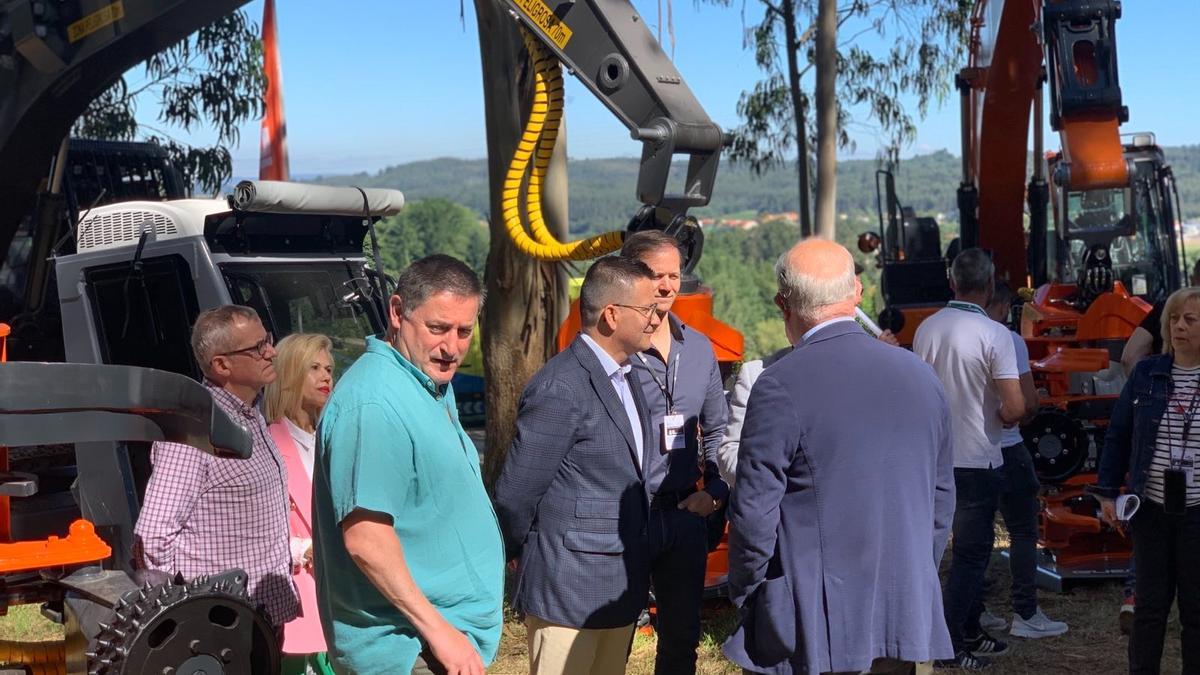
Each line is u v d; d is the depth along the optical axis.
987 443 5.22
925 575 3.31
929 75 19.81
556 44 4.91
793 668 3.24
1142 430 4.44
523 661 5.66
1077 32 7.65
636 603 3.89
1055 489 6.68
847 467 3.21
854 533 3.21
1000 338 5.16
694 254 4.95
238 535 3.72
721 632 5.88
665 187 4.73
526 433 3.78
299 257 5.57
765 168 20.56
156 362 5.16
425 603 2.89
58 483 5.34
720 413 4.40
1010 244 9.76
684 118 4.77
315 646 4.00
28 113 5.38
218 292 5.11
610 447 3.84
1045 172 10.72
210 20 5.34
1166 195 10.72
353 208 5.61
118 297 5.20
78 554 3.64
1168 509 4.33
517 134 8.04
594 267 3.89
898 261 10.09
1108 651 5.62
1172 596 4.49
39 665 3.76
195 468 3.64
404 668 3.00
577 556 3.82
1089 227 7.98
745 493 3.26
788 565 3.25
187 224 5.54
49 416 3.15
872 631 3.23
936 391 3.38
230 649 3.39
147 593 3.31
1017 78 9.20
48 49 5.23
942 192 85.12
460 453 3.08
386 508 2.91
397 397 2.96
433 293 3.02
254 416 3.83
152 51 5.41
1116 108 7.63
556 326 8.23
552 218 8.35
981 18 10.20
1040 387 6.86
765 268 71.75
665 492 4.09
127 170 8.24
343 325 5.65
